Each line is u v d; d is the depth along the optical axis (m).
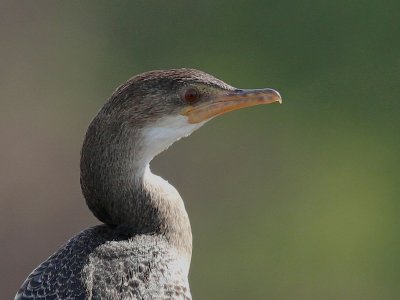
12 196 18.75
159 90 9.91
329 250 18.95
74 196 18.83
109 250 9.53
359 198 19.45
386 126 19.97
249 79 20.36
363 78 20.09
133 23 20.94
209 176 19.34
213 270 18.73
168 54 20.78
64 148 19.62
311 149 19.77
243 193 19.27
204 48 20.67
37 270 9.44
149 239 9.81
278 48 20.42
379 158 19.78
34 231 18.45
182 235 10.09
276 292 18.67
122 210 9.95
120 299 9.21
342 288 18.83
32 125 19.80
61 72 20.66
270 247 18.92
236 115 19.67
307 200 19.41
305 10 20.39
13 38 20.88
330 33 20.25
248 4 20.59
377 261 18.98
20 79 20.53
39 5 21.06
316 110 19.97
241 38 20.56
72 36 20.91
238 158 19.52
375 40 20.17
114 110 9.88
